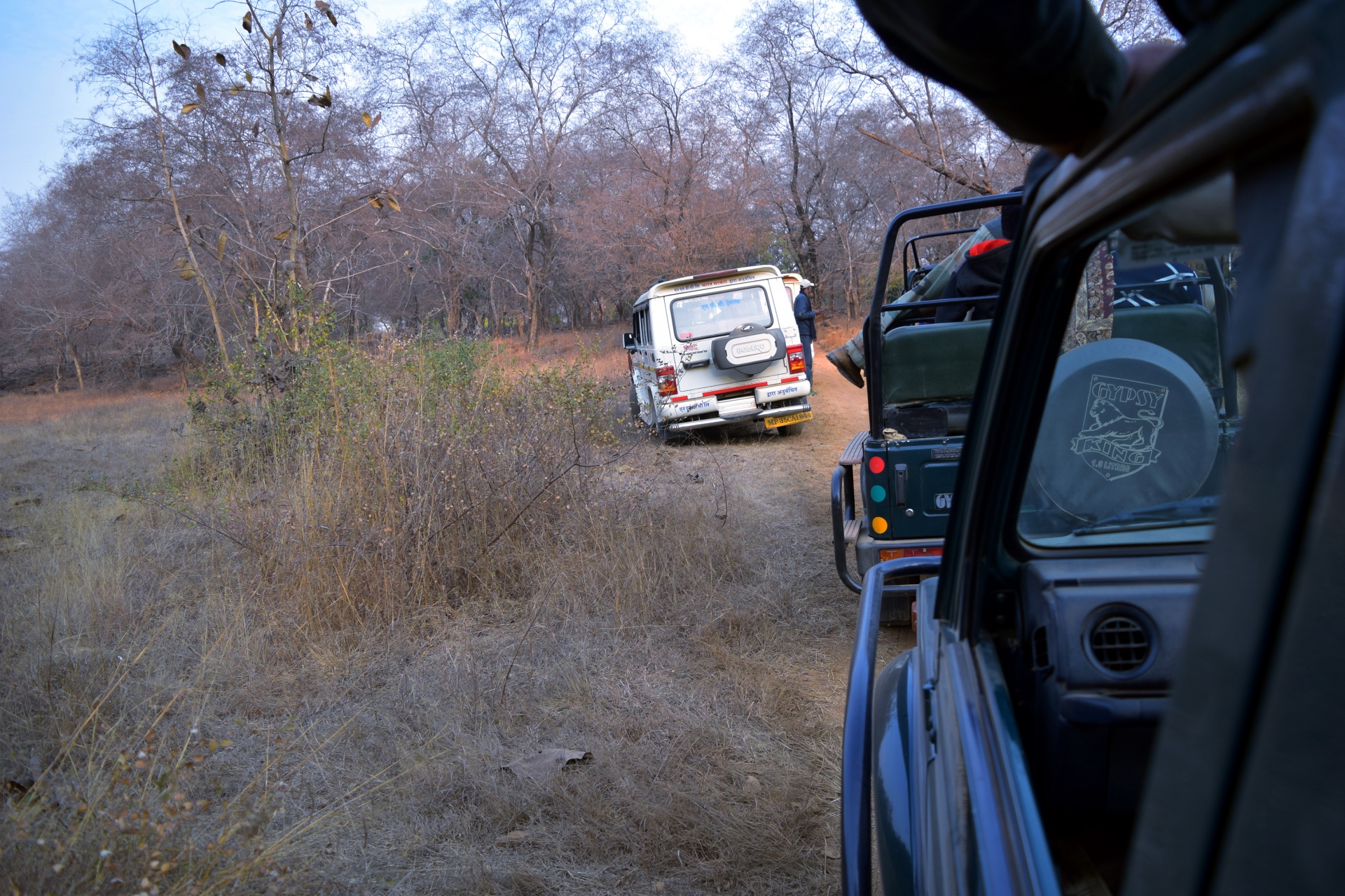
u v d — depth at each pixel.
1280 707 0.47
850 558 6.09
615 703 4.07
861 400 15.68
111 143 22.39
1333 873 0.44
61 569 5.61
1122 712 1.37
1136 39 11.25
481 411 7.09
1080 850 1.42
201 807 3.12
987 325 4.44
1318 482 0.46
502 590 5.39
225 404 8.77
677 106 32.53
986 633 1.60
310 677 4.39
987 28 0.65
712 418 11.12
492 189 34.59
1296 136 0.52
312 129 21.88
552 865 2.97
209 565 5.75
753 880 2.87
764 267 11.14
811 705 4.04
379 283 32.28
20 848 2.59
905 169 27.67
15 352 35.28
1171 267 2.29
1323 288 0.45
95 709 3.72
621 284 32.47
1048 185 1.10
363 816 3.22
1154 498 1.61
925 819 1.39
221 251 9.61
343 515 5.56
